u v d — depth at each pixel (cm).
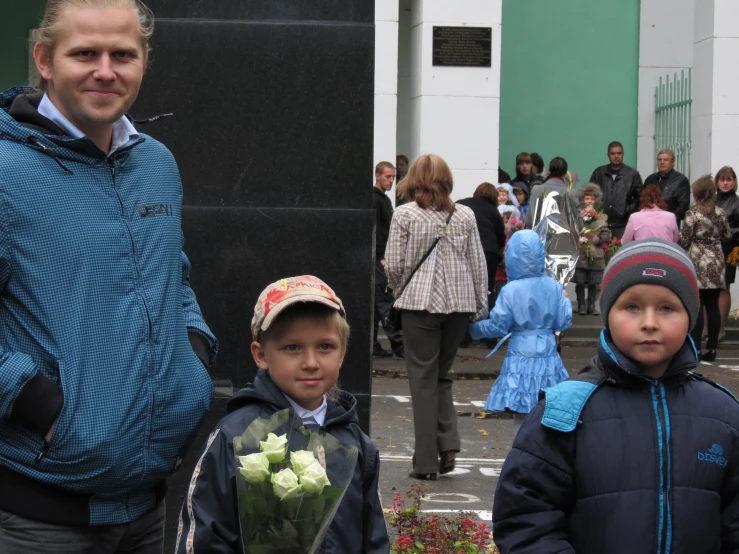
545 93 1841
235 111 527
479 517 650
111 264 300
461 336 755
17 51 1515
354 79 527
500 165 1847
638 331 305
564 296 691
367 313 531
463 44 1531
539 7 1830
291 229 529
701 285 1330
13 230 291
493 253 1302
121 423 295
